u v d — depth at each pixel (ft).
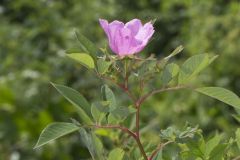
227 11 24.17
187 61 7.90
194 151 8.16
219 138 8.18
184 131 8.09
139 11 27.55
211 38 23.03
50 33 25.05
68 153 21.44
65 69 23.59
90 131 8.12
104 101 7.72
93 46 7.98
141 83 7.95
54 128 7.61
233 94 7.82
